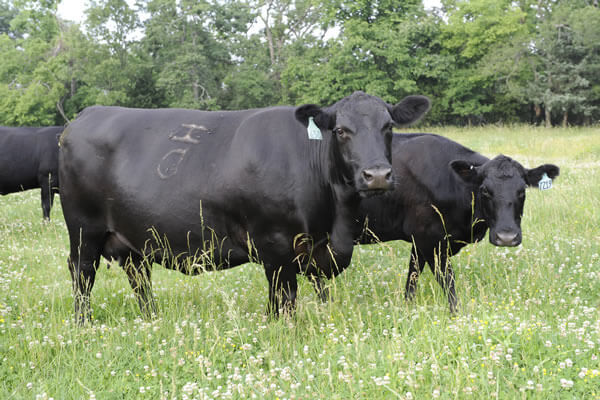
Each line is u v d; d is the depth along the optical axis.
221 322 4.71
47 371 3.82
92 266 5.27
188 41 49.22
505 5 41.69
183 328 4.51
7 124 48.62
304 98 44.28
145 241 4.93
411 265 6.06
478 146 23.34
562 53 37.78
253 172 4.43
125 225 4.95
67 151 5.09
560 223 8.17
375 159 4.00
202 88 47.34
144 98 51.12
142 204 4.77
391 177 4.02
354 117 4.18
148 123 4.98
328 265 4.82
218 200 4.55
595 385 3.20
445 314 4.88
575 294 5.27
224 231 4.68
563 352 3.55
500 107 44.34
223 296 4.57
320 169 4.50
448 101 43.59
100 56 47.12
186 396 3.20
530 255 6.49
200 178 4.61
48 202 11.11
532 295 5.11
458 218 5.59
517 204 5.14
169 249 4.88
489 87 44.28
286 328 4.36
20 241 8.98
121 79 47.78
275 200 4.41
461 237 5.68
